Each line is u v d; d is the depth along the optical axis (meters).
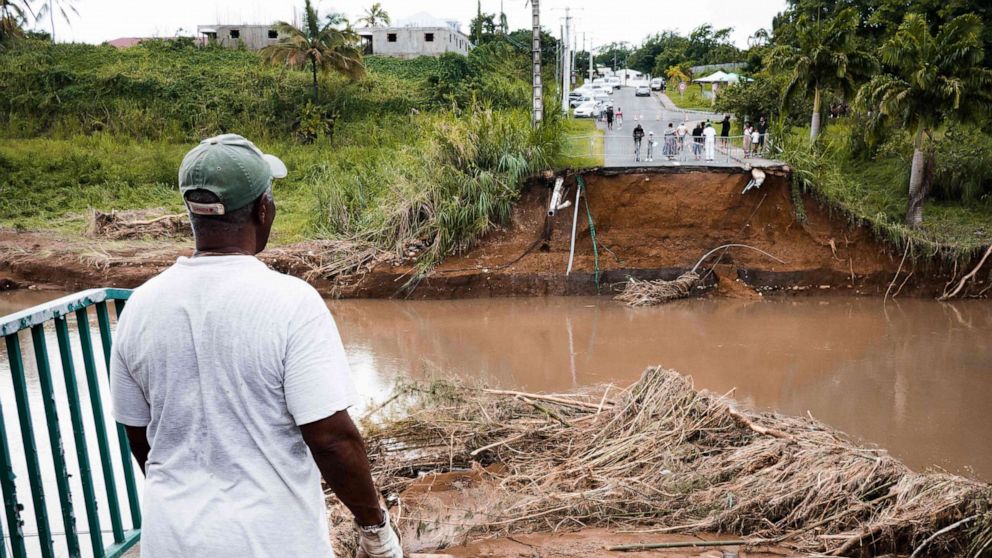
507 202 20.41
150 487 1.83
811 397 11.85
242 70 42.31
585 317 17.66
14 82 39.19
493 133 20.83
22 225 24.62
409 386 7.99
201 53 45.56
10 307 17.75
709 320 17.30
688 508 5.56
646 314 17.95
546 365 13.61
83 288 19.36
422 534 5.17
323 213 22.19
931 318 17.55
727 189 20.77
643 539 5.21
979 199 23.81
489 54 54.00
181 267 1.89
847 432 10.27
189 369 1.80
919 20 21.08
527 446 7.11
